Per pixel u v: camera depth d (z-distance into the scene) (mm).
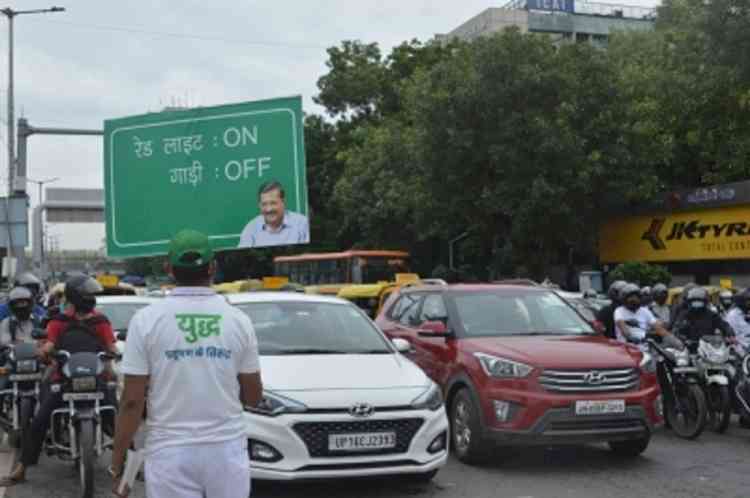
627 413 8461
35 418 8148
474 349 9023
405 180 32250
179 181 14836
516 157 26547
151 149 14977
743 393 10344
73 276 8117
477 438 8641
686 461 9078
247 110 14523
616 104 27453
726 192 26078
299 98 14305
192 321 3812
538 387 8359
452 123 27531
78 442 7895
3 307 9859
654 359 10570
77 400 7672
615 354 8773
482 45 27406
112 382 8117
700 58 26156
